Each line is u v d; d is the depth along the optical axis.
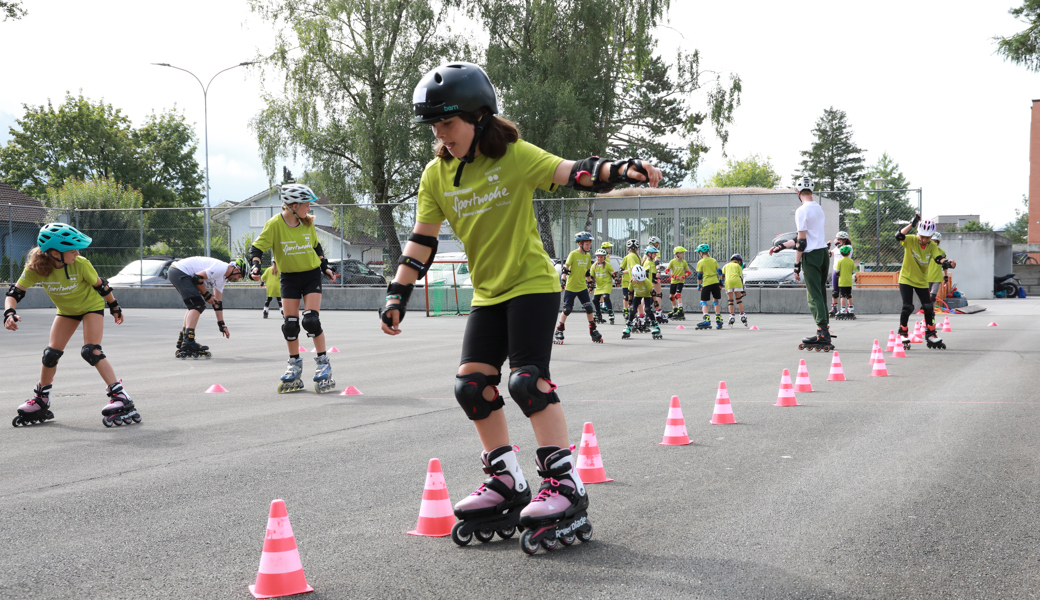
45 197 53.19
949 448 5.04
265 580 2.78
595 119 33.03
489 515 3.36
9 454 5.35
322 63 33.44
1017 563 3.01
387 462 4.95
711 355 11.66
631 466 4.70
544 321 3.23
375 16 33.09
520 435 5.72
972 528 3.44
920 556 3.10
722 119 33.03
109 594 2.84
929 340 11.85
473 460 4.98
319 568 3.05
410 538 3.43
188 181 64.94
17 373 10.34
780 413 6.49
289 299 8.34
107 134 61.44
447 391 8.29
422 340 15.35
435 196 3.45
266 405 7.43
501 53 32.28
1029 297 37.12
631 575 2.92
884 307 22.67
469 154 3.26
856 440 5.35
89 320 6.46
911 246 11.57
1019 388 7.62
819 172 89.31
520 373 3.17
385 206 27.86
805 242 11.79
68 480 4.60
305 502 4.05
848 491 4.07
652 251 17.23
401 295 3.48
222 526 3.67
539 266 3.26
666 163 55.88
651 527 3.51
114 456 5.26
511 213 3.23
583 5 31.47
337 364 11.09
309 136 33.28
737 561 3.06
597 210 25.83
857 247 23.39
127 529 3.64
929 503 3.82
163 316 24.31
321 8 33.50
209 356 12.34
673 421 5.35
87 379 9.59
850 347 12.48
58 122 60.47
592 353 12.20
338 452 5.28
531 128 31.09
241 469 4.82
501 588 2.81
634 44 32.66
